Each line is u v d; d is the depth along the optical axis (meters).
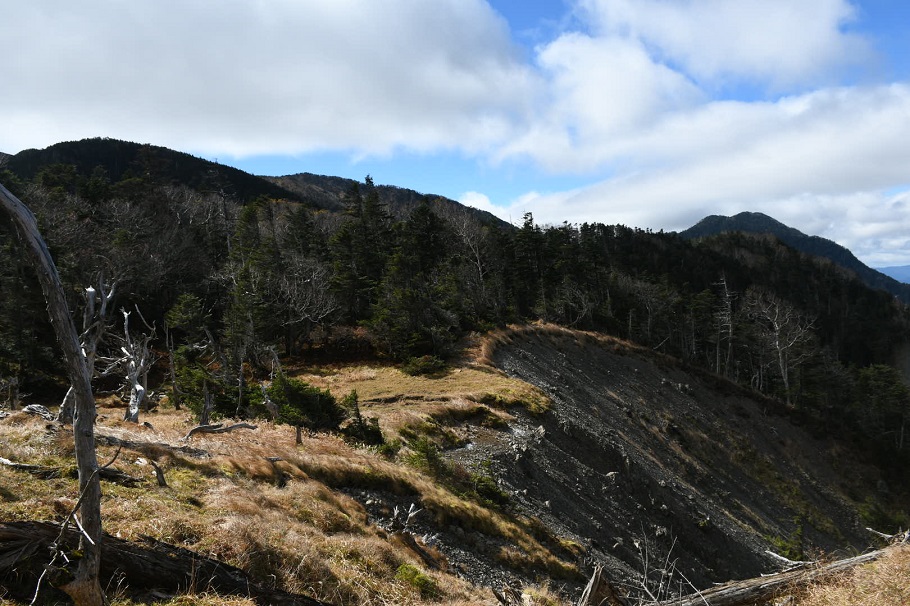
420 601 9.66
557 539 20.05
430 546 14.88
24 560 4.93
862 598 7.30
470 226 81.19
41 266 4.11
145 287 53.00
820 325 112.62
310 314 50.50
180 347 36.03
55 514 6.48
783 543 32.34
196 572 6.23
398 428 25.64
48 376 38.75
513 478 23.88
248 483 12.29
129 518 7.59
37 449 9.78
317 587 8.25
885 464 57.69
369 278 63.34
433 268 68.00
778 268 141.88
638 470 32.28
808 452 55.47
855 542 44.19
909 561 7.78
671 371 60.78
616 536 24.08
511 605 8.56
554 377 45.44
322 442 19.33
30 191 55.03
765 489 46.09
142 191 70.94
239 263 60.84
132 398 17.61
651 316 75.50
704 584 24.88
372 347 50.59
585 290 73.38
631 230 151.00
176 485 10.26
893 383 69.50
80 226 51.28
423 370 40.88
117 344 26.36
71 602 4.86
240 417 24.19
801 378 69.94
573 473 27.56
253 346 43.44
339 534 11.66
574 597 16.39
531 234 74.62
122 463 10.40
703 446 46.91
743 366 82.81
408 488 17.45
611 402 45.75
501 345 48.88
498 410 31.78
